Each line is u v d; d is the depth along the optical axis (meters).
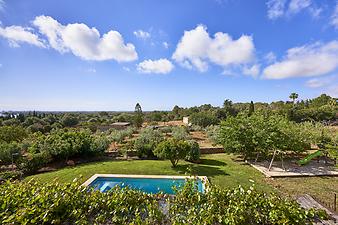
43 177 12.90
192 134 31.83
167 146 14.40
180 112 62.22
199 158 16.59
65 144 16.48
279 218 3.30
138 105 65.06
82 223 3.19
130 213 3.56
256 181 12.12
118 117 56.78
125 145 20.17
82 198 3.73
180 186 4.23
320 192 10.41
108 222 3.38
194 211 3.45
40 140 17.22
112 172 13.72
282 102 58.59
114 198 3.72
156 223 3.36
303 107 53.00
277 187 11.10
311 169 14.54
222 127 17.69
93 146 17.78
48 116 51.69
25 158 14.53
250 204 3.56
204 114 41.47
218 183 11.58
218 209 3.48
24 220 2.86
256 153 18.12
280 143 13.69
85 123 44.44
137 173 13.53
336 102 47.28
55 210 3.28
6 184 3.82
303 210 3.51
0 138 19.67
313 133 17.38
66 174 13.36
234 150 16.86
